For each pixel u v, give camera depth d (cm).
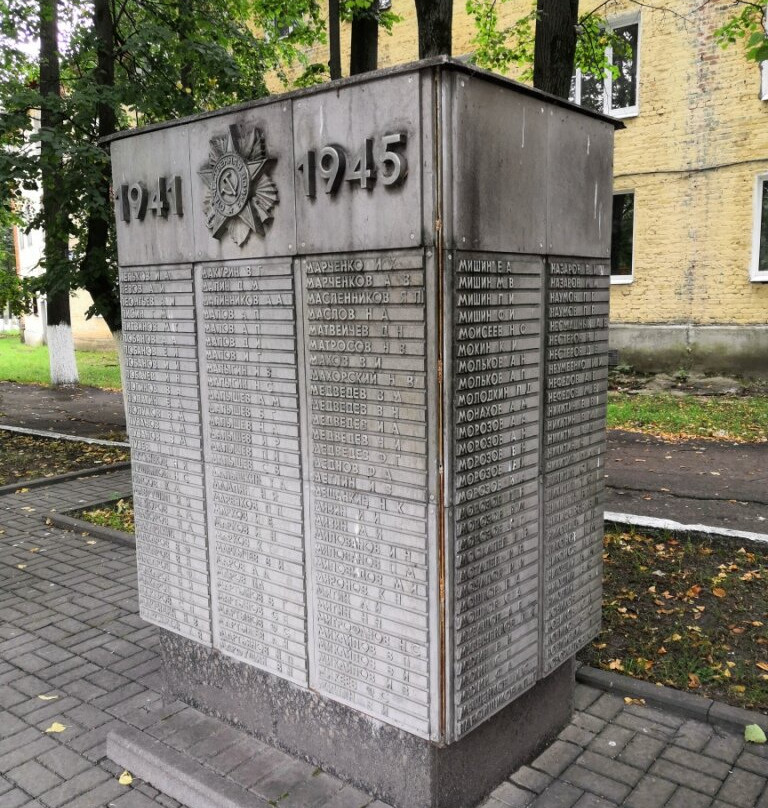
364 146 212
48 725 319
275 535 263
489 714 241
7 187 790
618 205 1174
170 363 290
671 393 1096
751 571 443
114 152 294
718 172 1059
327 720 261
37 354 2258
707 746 288
